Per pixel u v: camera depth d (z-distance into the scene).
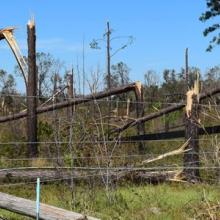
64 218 5.45
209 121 11.96
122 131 12.70
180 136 12.81
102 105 12.64
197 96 11.61
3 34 14.73
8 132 14.30
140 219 7.12
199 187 9.91
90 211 7.43
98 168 8.59
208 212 6.82
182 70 32.56
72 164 8.60
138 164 11.09
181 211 7.44
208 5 33.03
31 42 13.66
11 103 17.05
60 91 12.97
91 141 9.26
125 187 9.79
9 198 6.41
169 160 12.62
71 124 8.91
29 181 10.38
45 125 13.05
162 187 9.97
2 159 11.85
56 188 9.60
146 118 13.33
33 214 5.81
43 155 12.28
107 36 20.41
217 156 9.46
